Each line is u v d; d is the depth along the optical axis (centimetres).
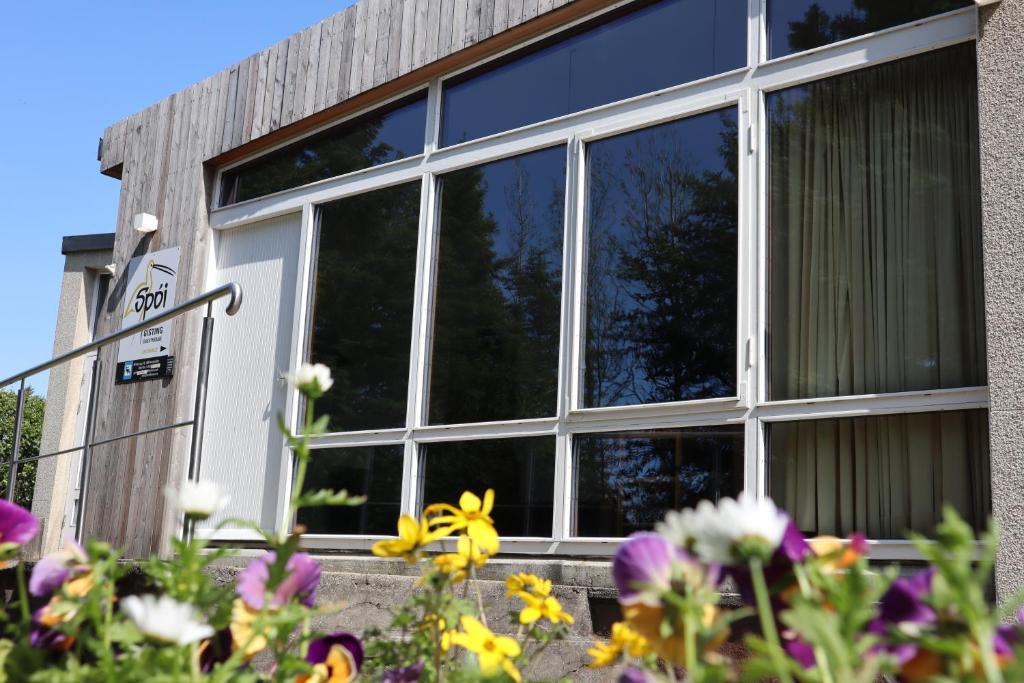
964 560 71
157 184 663
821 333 369
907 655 80
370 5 561
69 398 907
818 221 377
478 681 136
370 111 561
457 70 519
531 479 441
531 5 477
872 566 334
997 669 71
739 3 418
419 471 487
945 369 339
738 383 380
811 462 361
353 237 554
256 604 109
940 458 333
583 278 441
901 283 354
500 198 486
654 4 447
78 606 105
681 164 421
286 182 600
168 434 599
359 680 143
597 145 452
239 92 625
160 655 94
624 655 127
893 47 366
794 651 82
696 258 407
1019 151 313
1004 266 310
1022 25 320
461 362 482
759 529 74
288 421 556
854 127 375
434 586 150
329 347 548
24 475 1316
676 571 82
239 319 604
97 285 935
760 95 399
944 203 349
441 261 504
